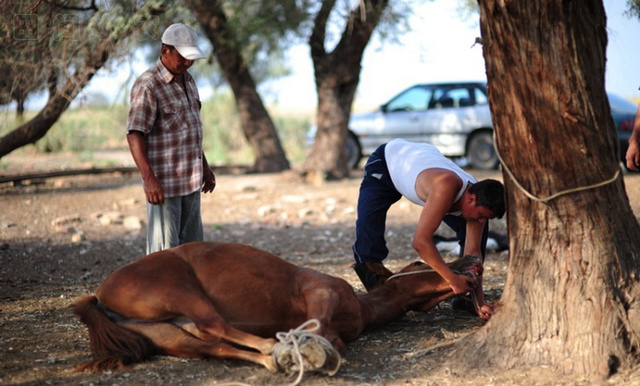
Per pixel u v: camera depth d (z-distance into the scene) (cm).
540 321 368
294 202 1135
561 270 363
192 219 526
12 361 391
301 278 395
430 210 409
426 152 461
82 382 354
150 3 757
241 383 345
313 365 335
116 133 2348
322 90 1337
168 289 370
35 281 632
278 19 1245
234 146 2303
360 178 1377
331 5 1204
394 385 350
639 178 1184
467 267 427
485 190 411
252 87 1550
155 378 357
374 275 486
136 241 835
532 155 357
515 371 361
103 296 382
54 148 2162
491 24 351
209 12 1265
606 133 356
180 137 502
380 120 1576
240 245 401
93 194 1229
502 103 359
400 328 449
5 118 842
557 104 345
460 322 460
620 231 363
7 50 761
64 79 812
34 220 969
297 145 2281
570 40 339
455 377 358
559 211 360
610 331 353
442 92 1541
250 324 387
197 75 1750
